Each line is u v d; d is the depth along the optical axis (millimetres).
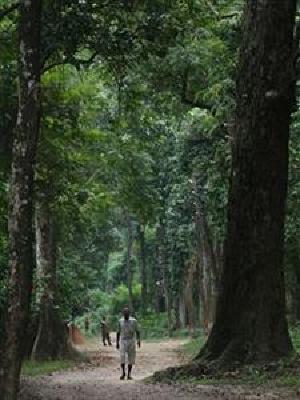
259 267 14078
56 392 13734
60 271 31656
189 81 22422
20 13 9164
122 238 69062
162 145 35000
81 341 45594
